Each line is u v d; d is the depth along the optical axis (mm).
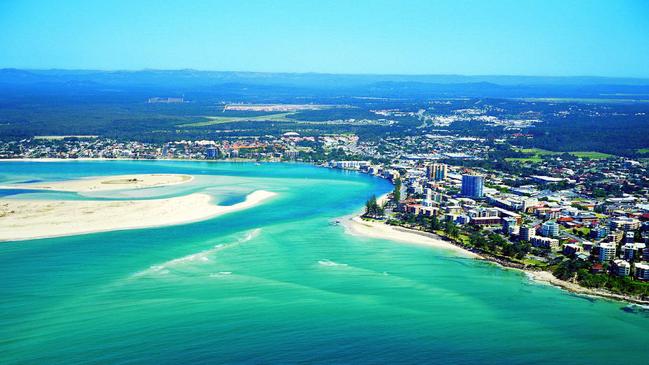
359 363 178750
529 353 188000
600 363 183375
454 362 180750
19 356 179125
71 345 185875
